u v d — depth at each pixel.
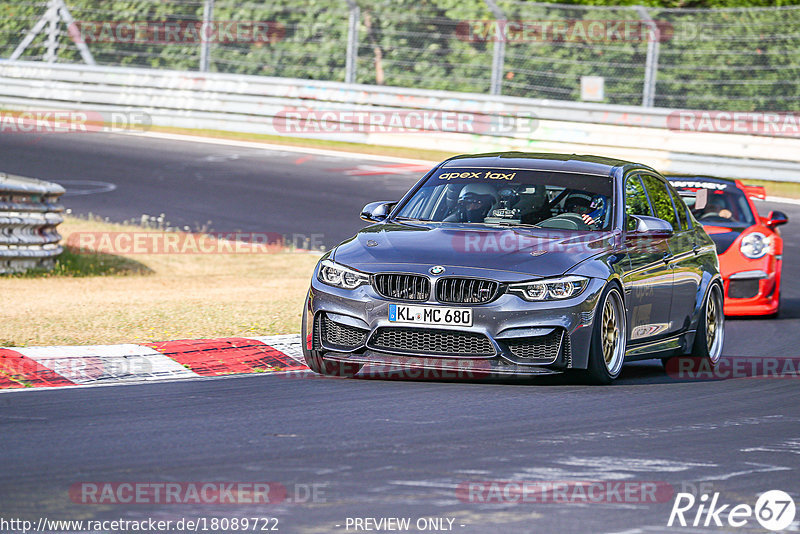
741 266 39.34
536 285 24.03
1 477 15.77
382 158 75.69
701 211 41.38
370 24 86.75
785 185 70.06
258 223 57.22
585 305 24.22
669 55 82.56
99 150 74.94
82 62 89.38
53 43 89.38
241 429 19.39
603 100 82.19
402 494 15.29
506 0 84.06
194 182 66.44
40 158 71.38
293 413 20.95
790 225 59.50
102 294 39.12
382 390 23.69
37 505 14.48
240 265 48.50
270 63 88.50
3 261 43.31
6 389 22.98
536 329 23.88
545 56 84.00
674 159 71.81
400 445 18.34
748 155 70.81
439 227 26.28
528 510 14.69
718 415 22.19
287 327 31.78
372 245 25.44
